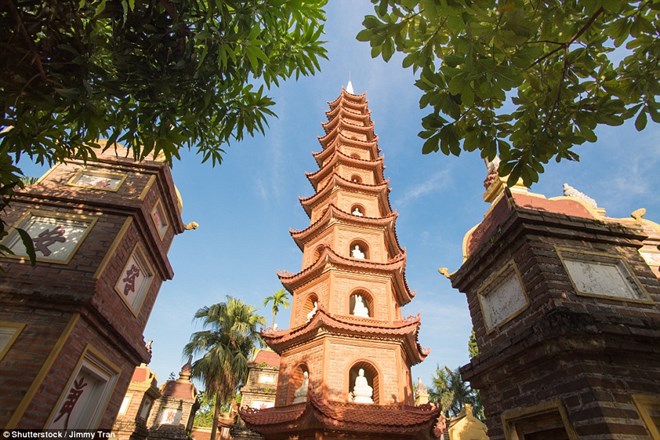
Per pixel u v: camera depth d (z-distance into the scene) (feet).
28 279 26.91
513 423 21.86
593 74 16.93
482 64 12.92
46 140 19.19
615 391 17.46
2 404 21.98
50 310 25.71
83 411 28.71
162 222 40.88
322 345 54.19
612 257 24.04
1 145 17.42
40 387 22.88
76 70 16.55
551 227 24.27
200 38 16.92
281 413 51.78
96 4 16.22
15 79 15.49
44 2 15.35
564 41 16.12
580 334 17.97
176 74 18.48
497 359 22.53
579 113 16.83
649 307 21.95
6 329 24.53
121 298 31.78
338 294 61.11
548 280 21.36
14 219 30.42
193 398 123.13
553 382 19.03
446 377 158.51
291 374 56.59
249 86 22.08
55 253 29.22
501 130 17.22
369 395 51.60
